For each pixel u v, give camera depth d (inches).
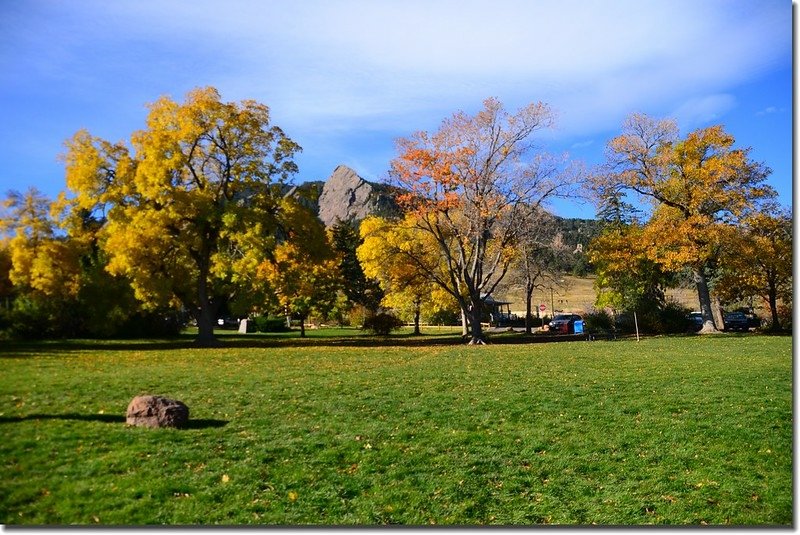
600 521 251.0
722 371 653.9
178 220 1215.6
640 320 1643.7
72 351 968.3
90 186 1203.9
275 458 314.7
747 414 422.0
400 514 253.9
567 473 303.9
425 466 309.4
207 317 1245.1
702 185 1366.9
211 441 340.2
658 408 447.5
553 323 1973.4
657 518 253.8
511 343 1334.9
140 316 1505.9
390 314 2090.3
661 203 1482.5
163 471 284.8
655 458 326.0
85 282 1301.7
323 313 1865.2
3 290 1247.5
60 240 1283.2
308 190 1427.2
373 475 295.0
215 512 246.8
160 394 501.7
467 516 254.8
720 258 1432.1
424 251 1540.4
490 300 2564.0
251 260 1195.3
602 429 384.8
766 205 1370.6
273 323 2087.8
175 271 1247.5
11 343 1120.2
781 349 927.7
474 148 1273.4
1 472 274.7
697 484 289.9
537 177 1289.4
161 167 1152.8
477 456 327.6
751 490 281.9
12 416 383.2
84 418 381.4
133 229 1154.7
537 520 252.1
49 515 236.5
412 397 503.8
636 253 1518.2
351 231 2507.4
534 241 1384.1
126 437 334.6
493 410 445.4
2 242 1215.6
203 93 1234.6
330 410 442.6
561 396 504.4
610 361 800.9
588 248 1667.1
